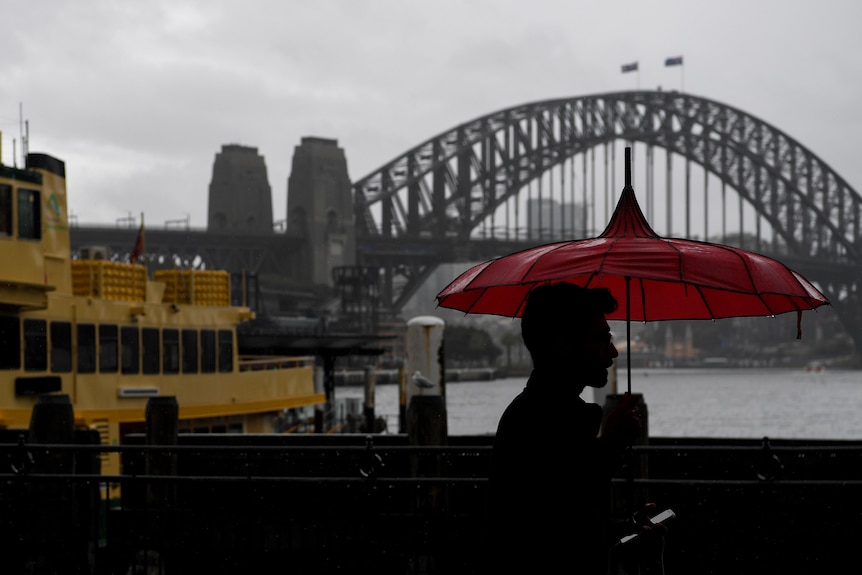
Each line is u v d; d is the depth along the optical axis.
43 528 12.62
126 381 25.06
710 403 151.88
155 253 198.62
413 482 9.63
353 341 43.22
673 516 5.40
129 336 25.20
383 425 49.66
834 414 123.88
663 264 5.21
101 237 190.25
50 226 23.50
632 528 5.36
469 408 127.50
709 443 16.00
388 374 193.50
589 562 4.45
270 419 30.59
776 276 5.41
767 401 158.12
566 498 4.41
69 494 12.22
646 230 5.95
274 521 12.21
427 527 11.23
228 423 29.00
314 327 99.81
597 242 5.54
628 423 4.61
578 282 6.46
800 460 14.84
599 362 4.73
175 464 13.84
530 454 4.46
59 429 13.08
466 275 5.98
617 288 6.48
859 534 10.71
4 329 21.59
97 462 15.65
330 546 10.73
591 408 4.61
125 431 25.19
